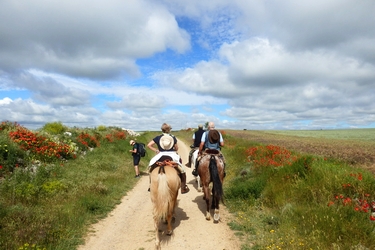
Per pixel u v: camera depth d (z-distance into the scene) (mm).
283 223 6090
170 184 5746
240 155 14836
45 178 9234
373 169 11438
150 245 5777
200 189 10344
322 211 5969
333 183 7270
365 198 6535
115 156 16188
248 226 6438
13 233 5367
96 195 8805
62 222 6375
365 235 5082
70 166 11859
